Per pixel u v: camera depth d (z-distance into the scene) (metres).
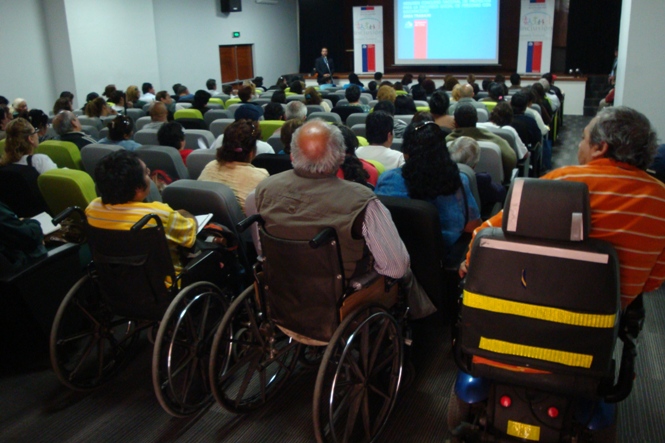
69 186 2.76
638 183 1.48
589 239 1.41
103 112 5.95
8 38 8.52
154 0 10.71
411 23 12.32
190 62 11.71
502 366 1.52
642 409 2.17
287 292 1.87
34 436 2.14
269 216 1.84
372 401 2.27
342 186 1.82
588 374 1.41
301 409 2.26
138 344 2.74
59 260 2.52
